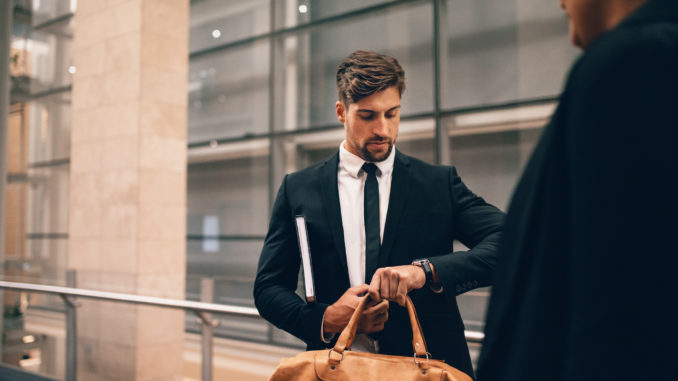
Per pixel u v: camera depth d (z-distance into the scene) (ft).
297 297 4.00
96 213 21.30
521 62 22.38
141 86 20.24
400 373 3.32
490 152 22.88
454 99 23.95
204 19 33.50
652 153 1.23
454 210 3.99
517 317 1.69
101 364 12.92
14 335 13.69
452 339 3.76
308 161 28.91
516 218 1.86
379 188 4.05
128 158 20.39
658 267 1.19
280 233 4.32
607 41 1.41
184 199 21.34
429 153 24.50
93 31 21.98
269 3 30.66
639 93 1.27
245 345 15.76
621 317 1.21
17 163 41.09
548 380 1.48
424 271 3.38
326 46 28.35
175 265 20.77
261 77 31.07
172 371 13.47
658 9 1.39
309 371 3.47
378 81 3.68
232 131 32.30
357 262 3.95
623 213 1.24
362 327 3.55
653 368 1.17
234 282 17.20
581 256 1.33
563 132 1.57
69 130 38.58
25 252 40.37
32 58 40.37
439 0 24.20
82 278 18.80
